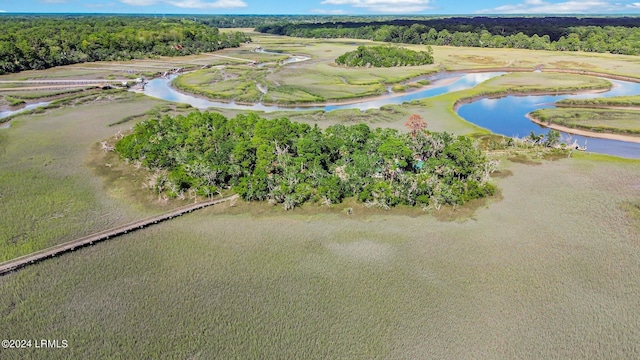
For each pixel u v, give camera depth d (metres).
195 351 32.22
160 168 61.28
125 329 34.09
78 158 67.75
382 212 51.44
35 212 50.88
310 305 36.47
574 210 51.03
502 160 67.00
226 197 54.94
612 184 58.03
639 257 42.00
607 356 31.36
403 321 34.78
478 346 32.38
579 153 69.75
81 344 32.75
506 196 54.75
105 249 44.19
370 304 36.56
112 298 37.28
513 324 34.31
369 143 61.62
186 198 54.47
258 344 32.78
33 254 42.12
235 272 40.69
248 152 59.75
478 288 38.28
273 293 37.88
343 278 39.78
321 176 55.69
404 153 56.59
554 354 31.61
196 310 35.97
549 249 43.56
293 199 51.78
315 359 31.55
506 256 42.59
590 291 37.62
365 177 55.31
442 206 52.28
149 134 67.62
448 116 92.81
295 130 65.88
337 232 47.34
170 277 39.94
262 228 48.28
